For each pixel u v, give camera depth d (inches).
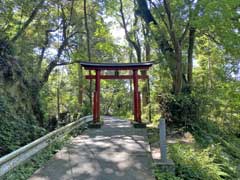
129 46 1202.0
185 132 526.6
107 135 472.1
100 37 1103.0
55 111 834.8
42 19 890.1
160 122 300.5
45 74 839.7
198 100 583.5
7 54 438.6
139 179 241.0
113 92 1672.0
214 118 709.3
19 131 364.5
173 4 543.8
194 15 511.5
